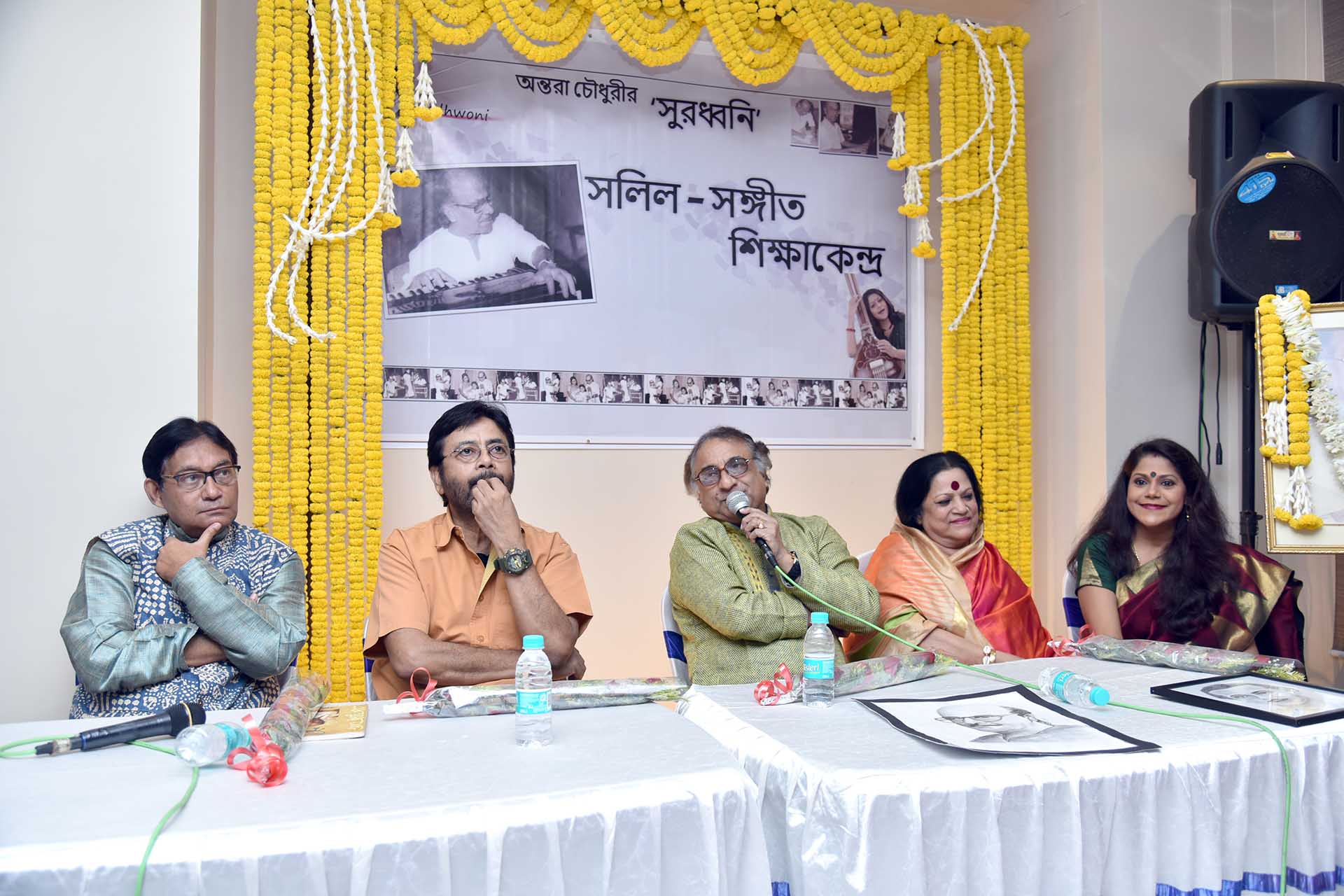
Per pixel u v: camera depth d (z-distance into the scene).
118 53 2.65
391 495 3.52
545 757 1.46
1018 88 3.88
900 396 4.19
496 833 1.22
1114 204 3.80
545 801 1.27
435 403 3.56
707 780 1.37
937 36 3.79
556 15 3.41
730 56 3.56
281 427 3.10
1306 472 2.63
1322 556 3.74
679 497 3.90
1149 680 2.04
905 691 1.92
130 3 2.66
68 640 2.05
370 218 3.19
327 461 3.17
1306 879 1.61
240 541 2.29
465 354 3.60
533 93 3.68
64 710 2.52
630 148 3.81
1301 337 2.65
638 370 3.81
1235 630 2.80
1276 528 2.64
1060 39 4.00
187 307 2.67
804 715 1.73
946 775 1.40
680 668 2.62
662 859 1.31
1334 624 3.70
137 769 1.40
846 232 4.12
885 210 4.18
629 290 3.80
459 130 3.59
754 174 3.98
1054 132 4.04
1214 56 3.96
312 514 3.15
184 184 2.68
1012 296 3.91
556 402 3.71
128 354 2.61
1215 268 3.44
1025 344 3.92
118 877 1.10
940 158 4.09
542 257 3.69
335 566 3.15
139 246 2.64
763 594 2.40
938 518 2.91
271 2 3.07
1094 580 2.96
